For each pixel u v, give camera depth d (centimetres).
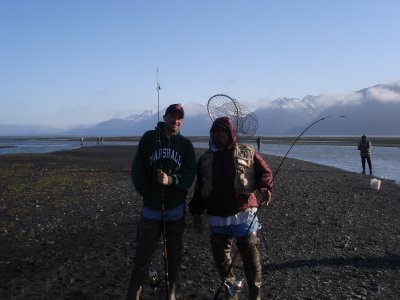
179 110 352
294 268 503
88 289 434
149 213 354
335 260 536
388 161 2678
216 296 363
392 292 432
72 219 819
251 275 356
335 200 1037
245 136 431
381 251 580
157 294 412
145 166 357
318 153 3756
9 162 2358
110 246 601
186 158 358
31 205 971
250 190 356
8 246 632
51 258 552
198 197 377
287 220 787
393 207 949
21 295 424
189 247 595
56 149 4631
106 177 1563
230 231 360
